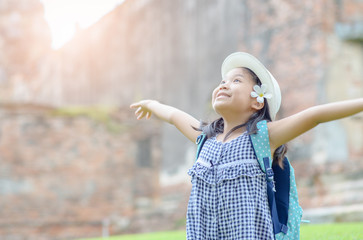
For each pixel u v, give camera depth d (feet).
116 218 51.26
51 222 48.62
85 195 50.44
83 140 51.19
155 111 11.02
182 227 51.57
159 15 64.80
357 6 44.29
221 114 9.63
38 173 49.06
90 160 51.19
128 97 73.26
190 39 57.93
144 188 53.62
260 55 47.91
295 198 9.39
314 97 42.96
